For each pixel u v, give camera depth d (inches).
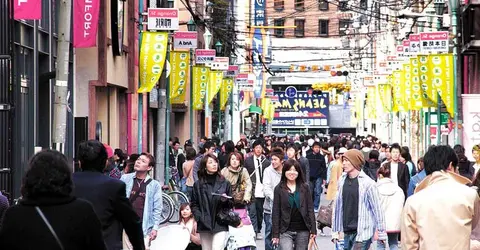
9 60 657.0
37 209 341.4
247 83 3149.6
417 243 444.1
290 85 5802.2
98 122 1273.4
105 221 453.1
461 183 453.4
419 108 1820.9
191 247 753.0
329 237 1122.7
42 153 345.7
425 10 2210.9
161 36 1354.6
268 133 4547.2
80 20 1090.7
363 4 4180.6
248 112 4104.3
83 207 344.2
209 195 752.3
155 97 1852.9
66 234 340.2
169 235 715.4
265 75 4249.5
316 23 6063.0
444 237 436.8
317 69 4648.1
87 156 462.3
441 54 1439.5
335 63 5900.6
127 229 460.1
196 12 2413.9
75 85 1253.1
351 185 711.7
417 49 1630.2
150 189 666.2
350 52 4830.2
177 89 1616.6
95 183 456.1
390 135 3211.1
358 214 708.0
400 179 1024.9
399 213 829.8
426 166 454.0
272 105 4621.1
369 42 3927.2
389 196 829.8
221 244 751.7
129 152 1603.1
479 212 447.8
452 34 1518.2
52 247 339.0
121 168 1024.9
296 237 728.3
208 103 2310.5
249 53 3794.3
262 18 3772.1
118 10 1380.4
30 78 984.9
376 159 1095.6
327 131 5054.1
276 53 5900.6
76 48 1254.3
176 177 1536.7
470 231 440.5
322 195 1908.2
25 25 955.3
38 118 1034.7
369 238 708.7
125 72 1528.1
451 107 1432.1
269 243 906.1
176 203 1179.9
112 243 455.2
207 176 757.9
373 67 3860.7
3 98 657.0
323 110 4955.7
